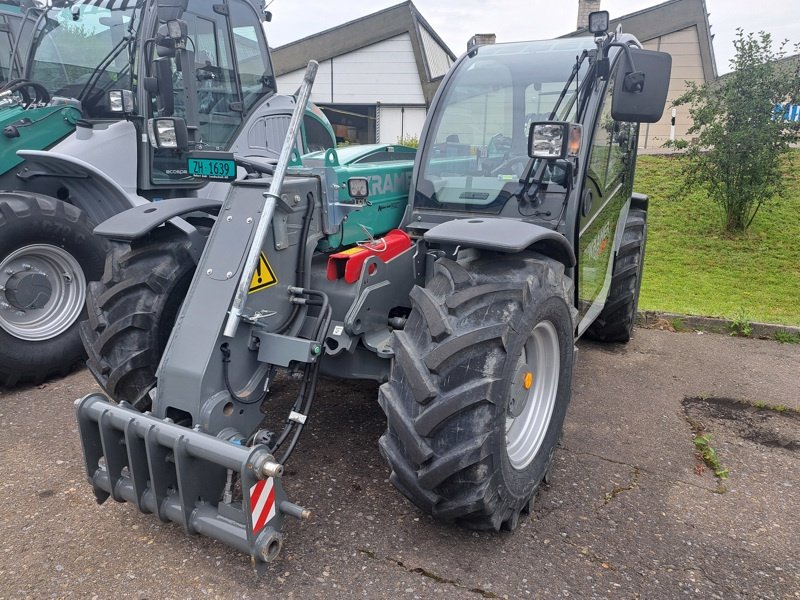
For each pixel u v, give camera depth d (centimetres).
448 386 218
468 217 301
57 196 485
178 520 216
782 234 873
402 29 1805
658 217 947
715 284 711
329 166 284
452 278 238
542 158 266
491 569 228
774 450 335
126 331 264
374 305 275
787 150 842
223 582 218
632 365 461
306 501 266
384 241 285
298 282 261
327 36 1850
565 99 305
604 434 346
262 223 229
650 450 329
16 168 452
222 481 222
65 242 418
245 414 237
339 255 264
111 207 469
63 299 425
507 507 237
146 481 223
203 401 222
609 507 274
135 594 212
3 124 444
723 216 920
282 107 649
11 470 292
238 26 595
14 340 392
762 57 834
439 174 312
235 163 293
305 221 259
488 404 217
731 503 281
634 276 469
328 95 1892
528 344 259
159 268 272
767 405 391
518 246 223
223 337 227
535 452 263
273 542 208
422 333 229
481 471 218
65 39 520
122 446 227
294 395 371
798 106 828
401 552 236
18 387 404
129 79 504
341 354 281
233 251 237
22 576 220
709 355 488
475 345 220
